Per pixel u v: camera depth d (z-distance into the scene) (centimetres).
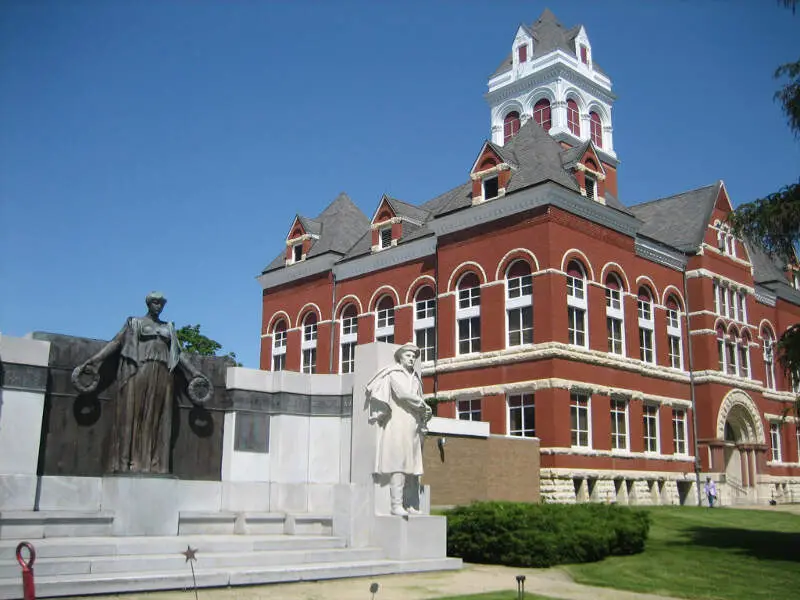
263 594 1141
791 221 1833
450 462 2794
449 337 3784
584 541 1672
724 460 4400
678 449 4059
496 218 3659
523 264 3538
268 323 5162
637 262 4031
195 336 5744
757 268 5106
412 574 1420
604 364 3534
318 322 4753
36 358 1407
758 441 4478
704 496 4009
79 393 1472
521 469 3095
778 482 4688
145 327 1522
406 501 1550
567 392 3306
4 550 1152
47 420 1432
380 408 1542
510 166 3666
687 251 4369
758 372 4650
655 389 3922
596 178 3738
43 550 1165
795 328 1908
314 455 1750
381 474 1526
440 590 1245
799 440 4991
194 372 1620
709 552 1875
